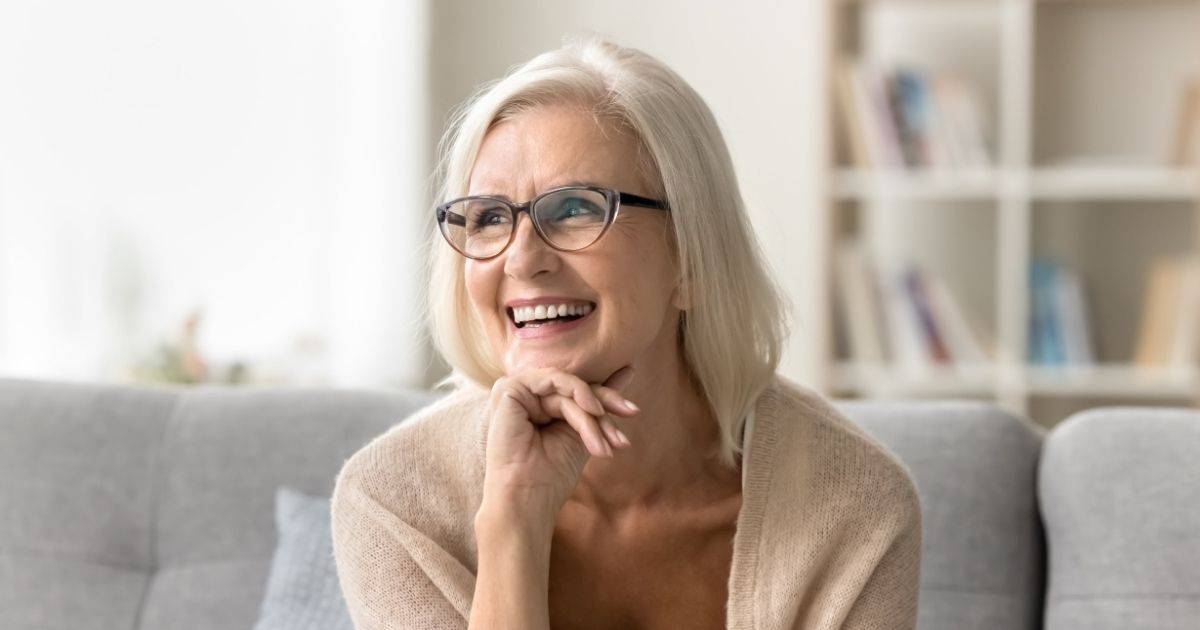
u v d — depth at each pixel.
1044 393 3.88
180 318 3.63
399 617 1.46
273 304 3.83
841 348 3.86
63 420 2.01
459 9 4.26
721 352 1.46
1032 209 4.05
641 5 4.25
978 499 1.77
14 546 1.95
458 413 1.56
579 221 1.36
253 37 3.80
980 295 4.17
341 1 3.90
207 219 3.72
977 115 3.78
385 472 1.52
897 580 1.45
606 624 1.54
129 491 1.97
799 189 4.22
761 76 4.23
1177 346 3.76
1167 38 3.97
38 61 3.38
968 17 4.11
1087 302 4.02
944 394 3.91
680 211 1.40
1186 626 1.61
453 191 1.45
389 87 3.91
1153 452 1.73
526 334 1.41
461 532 1.50
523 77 1.40
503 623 1.36
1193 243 3.96
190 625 1.88
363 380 3.89
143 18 3.60
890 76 3.78
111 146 3.53
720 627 1.51
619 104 1.39
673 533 1.51
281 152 3.84
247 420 1.99
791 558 1.44
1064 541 1.72
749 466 1.47
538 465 1.40
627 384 1.40
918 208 4.19
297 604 1.76
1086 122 4.02
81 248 3.46
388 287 3.91
